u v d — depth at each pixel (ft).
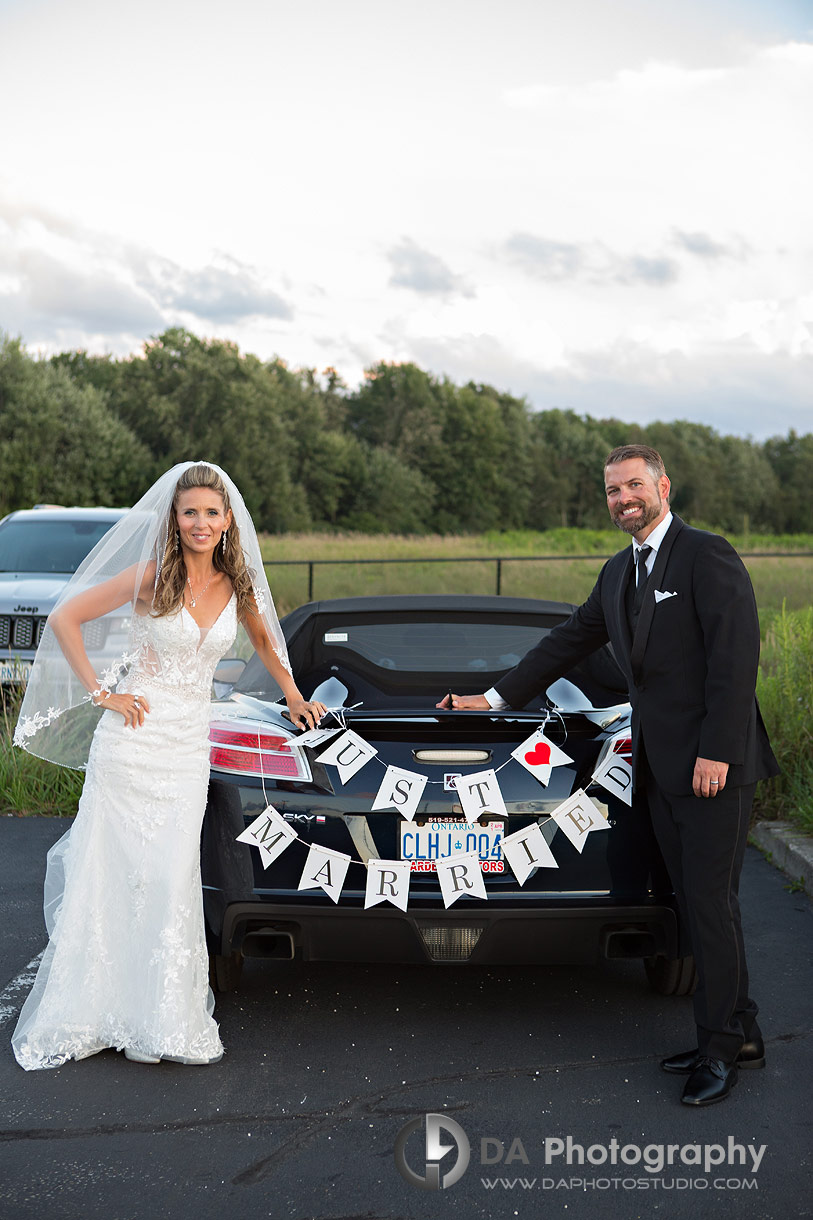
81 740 12.21
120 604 10.93
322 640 13.25
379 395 355.97
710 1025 9.89
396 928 10.48
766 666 26.86
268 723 11.32
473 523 334.65
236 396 260.01
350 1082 10.04
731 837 9.96
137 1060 10.55
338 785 10.67
